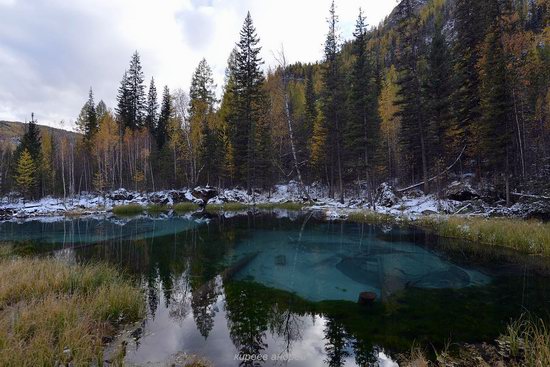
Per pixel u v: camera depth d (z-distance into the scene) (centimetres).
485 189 2341
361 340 544
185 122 4134
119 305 642
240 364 467
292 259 1171
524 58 2225
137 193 4506
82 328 511
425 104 2734
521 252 1181
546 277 889
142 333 568
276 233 1719
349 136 3019
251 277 953
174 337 555
